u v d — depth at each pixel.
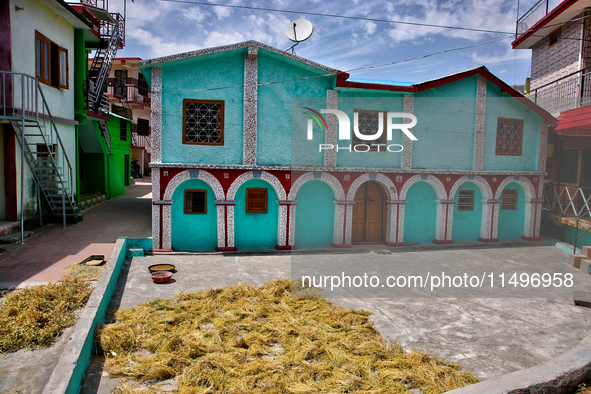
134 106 27.06
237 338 5.51
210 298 7.06
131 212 13.23
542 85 15.17
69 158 11.96
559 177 9.96
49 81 10.75
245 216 11.01
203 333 5.62
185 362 4.82
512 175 9.84
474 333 5.61
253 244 11.09
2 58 8.98
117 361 4.80
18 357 4.58
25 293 6.09
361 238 10.84
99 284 6.57
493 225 10.20
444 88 10.52
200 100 10.47
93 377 4.51
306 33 10.75
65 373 3.94
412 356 4.88
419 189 10.59
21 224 8.86
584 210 9.06
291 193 10.72
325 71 10.48
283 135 10.95
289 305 6.71
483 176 10.12
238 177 10.65
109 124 17.28
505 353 5.06
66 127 11.77
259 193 11.04
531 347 5.23
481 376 4.51
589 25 12.70
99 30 14.53
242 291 7.39
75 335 4.77
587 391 4.07
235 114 10.68
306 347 5.14
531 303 6.69
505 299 6.80
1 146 9.38
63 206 10.43
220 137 10.70
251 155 10.73
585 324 5.95
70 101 12.04
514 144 10.31
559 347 5.25
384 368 4.68
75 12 11.27
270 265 9.48
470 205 10.59
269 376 4.54
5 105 8.82
